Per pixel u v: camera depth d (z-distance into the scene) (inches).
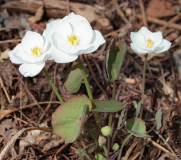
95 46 7.8
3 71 11.1
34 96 10.6
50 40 7.8
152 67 12.1
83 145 8.9
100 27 13.2
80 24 7.9
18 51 8.0
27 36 8.0
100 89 11.1
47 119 10.1
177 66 12.1
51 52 7.7
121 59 8.6
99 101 8.3
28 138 9.5
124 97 10.9
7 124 9.9
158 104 10.9
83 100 7.9
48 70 11.2
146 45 8.4
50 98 10.7
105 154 9.1
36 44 8.0
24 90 10.6
